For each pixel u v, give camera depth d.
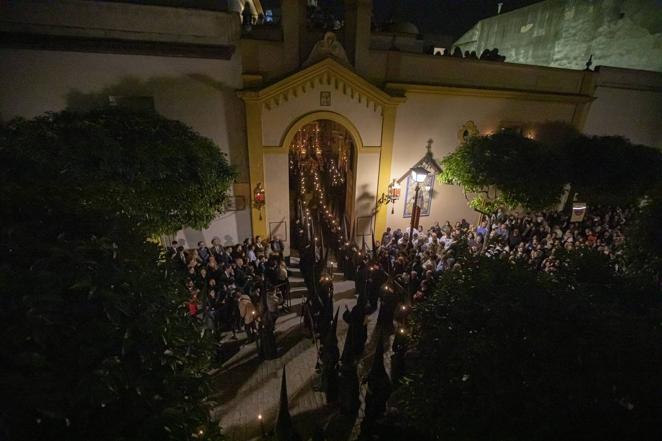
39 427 2.41
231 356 9.30
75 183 6.67
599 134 18.09
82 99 10.87
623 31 18.12
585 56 19.83
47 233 3.64
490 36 25.11
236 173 10.91
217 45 11.45
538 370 3.54
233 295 9.77
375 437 5.45
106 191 7.33
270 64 11.98
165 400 3.12
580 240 13.35
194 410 3.37
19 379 2.36
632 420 3.30
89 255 3.39
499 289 4.45
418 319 4.86
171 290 4.10
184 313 4.34
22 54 10.09
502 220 15.86
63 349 2.75
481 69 14.32
